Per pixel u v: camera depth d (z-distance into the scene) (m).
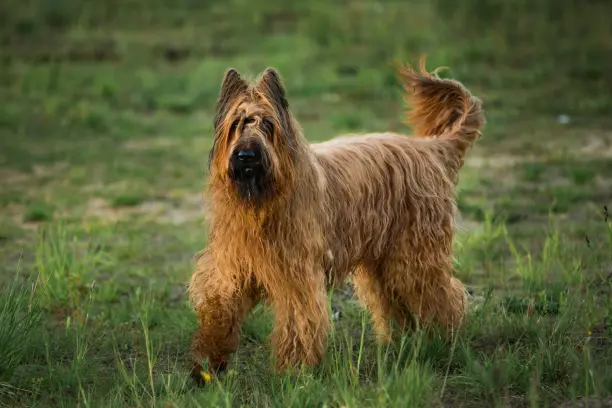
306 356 8.64
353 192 9.22
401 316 10.02
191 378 8.96
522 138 22.09
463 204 16.08
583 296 11.32
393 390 7.90
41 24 34.81
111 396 8.37
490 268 12.64
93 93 27.72
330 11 35.69
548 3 36.34
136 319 11.02
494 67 29.75
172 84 28.33
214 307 8.80
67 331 10.11
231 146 8.20
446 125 10.75
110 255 13.61
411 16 35.06
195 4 37.38
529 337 9.86
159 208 16.86
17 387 8.81
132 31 34.50
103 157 20.94
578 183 17.70
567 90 27.31
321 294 8.73
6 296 9.77
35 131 23.59
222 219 8.64
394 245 9.66
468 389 8.45
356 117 24.00
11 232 14.93
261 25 34.81
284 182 8.35
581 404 7.88
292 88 27.67
